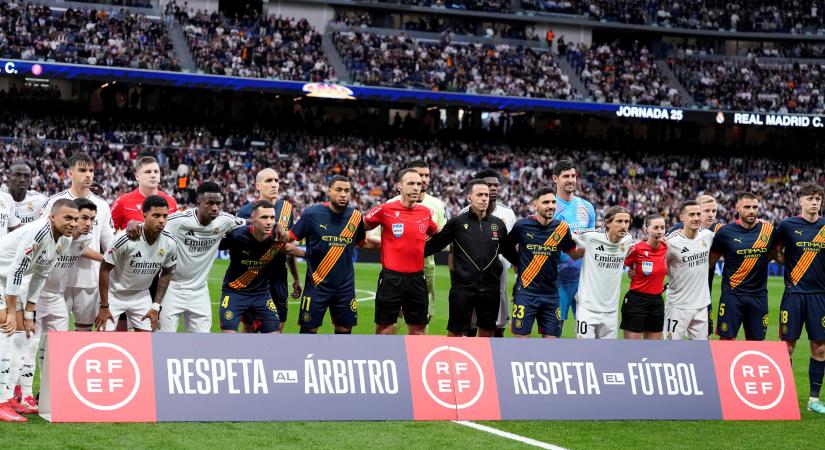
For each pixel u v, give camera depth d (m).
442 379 8.35
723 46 50.72
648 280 10.04
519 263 10.03
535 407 8.46
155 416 7.68
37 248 7.71
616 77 46.97
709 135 48.50
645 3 50.44
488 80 44.31
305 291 9.73
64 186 35.53
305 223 9.66
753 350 9.14
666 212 42.94
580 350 8.70
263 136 42.00
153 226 8.52
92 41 38.38
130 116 40.84
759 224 10.10
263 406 7.91
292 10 45.62
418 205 9.83
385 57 43.88
